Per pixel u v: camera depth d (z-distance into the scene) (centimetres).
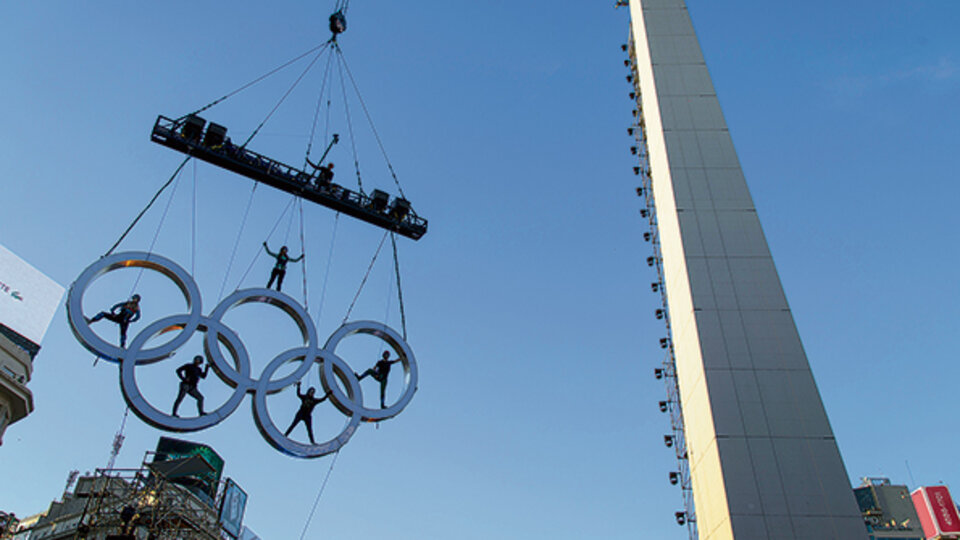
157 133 3331
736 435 3312
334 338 3306
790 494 3138
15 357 4853
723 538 3155
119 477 4647
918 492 4997
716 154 4391
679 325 4012
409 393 3344
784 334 3631
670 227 4275
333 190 3716
